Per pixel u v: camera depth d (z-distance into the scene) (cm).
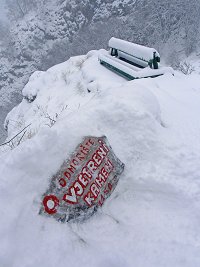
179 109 428
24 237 250
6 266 233
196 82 612
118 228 276
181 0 2720
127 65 734
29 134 509
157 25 2977
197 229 265
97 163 300
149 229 270
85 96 707
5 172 274
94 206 286
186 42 2708
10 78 4962
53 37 4744
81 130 318
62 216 269
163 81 626
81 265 246
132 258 249
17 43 4944
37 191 274
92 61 878
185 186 294
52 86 948
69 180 281
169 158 322
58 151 295
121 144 331
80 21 4350
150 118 347
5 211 254
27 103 1007
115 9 3953
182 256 245
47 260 244
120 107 344
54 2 4831
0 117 4434
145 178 307
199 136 357
